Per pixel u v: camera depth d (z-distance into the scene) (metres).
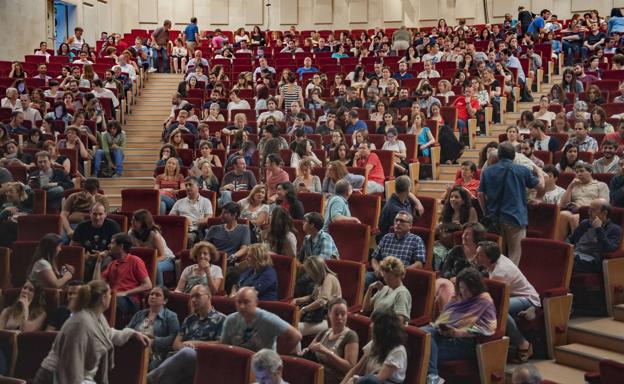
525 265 7.83
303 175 10.90
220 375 5.97
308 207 10.21
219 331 6.97
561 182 10.04
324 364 6.45
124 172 14.93
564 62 19.83
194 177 11.18
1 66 20.73
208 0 28.45
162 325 7.13
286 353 6.53
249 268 7.89
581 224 8.21
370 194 10.32
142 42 22.80
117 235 8.05
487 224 8.34
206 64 20.56
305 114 14.62
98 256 8.39
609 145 10.13
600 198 8.84
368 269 8.76
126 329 6.50
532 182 8.38
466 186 10.30
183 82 18.28
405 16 27.67
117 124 14.50
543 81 18.31
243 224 9.19
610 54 18.83
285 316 6.83
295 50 22.98
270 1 28.45
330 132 13.83
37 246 8.44
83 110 14.95
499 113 15.16
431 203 9.90
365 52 21.61
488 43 20.97
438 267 8.50
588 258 7.97
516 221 8.27
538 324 7.38
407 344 6.21
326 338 6.57
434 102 14.70
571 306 7.62
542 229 8.80
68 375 5.80
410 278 7.42
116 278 8.02
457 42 20.80
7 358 6.56
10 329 7.20
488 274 7.45
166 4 28.23
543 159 10.98
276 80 19.72
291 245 8.44
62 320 7.30
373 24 27.94
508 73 16.38
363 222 10.09
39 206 10.80
